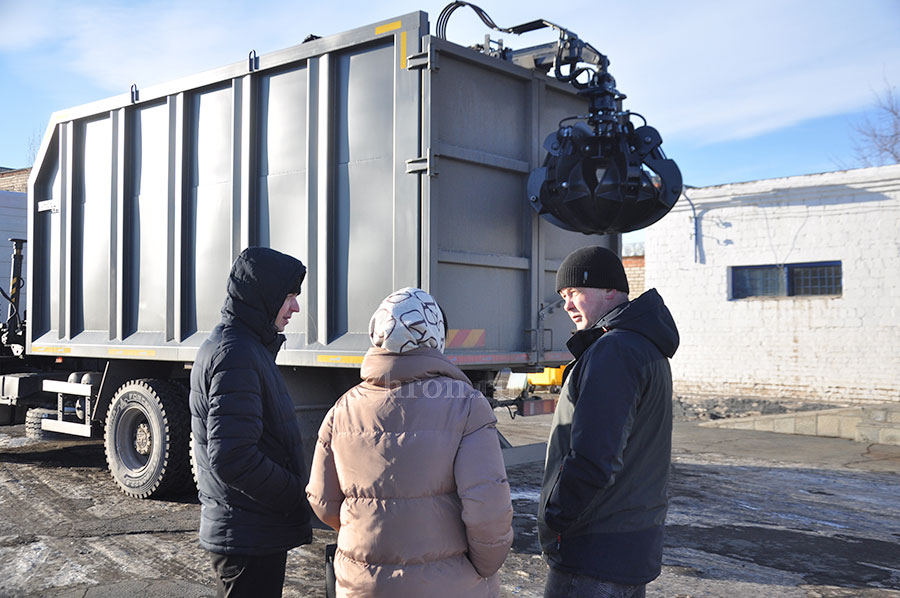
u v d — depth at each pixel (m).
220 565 2.62
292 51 5.70
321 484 2.21
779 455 9.48
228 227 6.12
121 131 7.04
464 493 2.02
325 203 5.45
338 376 5.73
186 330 6.43
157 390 6.46
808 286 12.25
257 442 2.61
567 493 2.23
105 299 7.20
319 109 5.54
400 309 2.12
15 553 5.02
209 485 2.65
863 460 9.11
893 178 11.24
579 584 2.30
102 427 7.30
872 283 11.49
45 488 6.93
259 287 2.76
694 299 13.27
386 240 5.19
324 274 5.44
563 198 5.55
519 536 5.57
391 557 2.03
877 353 11.44
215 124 6.27
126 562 4.84
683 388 13.39
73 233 7.52
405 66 5.12
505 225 5.66
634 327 2.39
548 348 5.94
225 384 2.57
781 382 12.36
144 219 6.85
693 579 4.70
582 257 2.55
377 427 2.08
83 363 8.16
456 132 5.25
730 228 12.90
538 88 5.95
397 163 5.13
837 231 11.81
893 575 4.80
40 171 7.91
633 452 2.35
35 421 8.30
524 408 6.07
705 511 6.45
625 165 5.54
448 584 2.03
